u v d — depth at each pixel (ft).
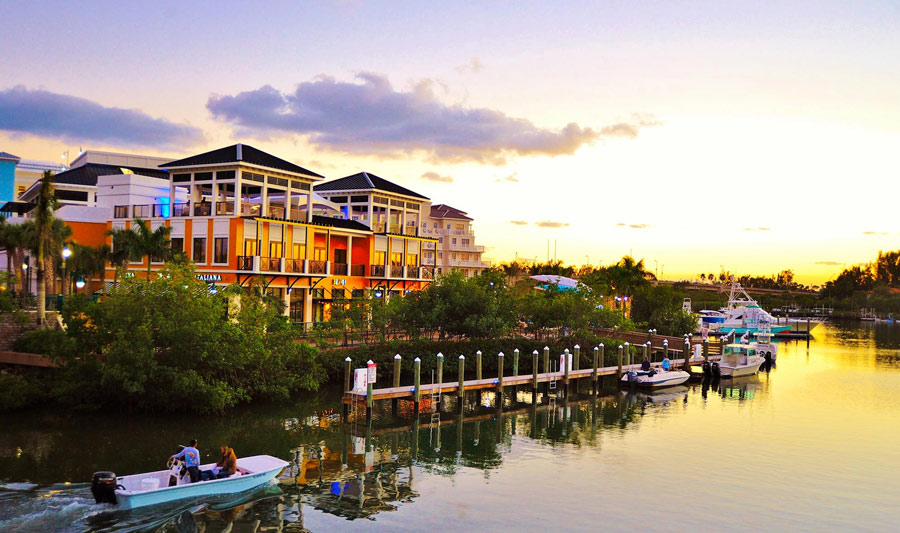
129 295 122.83
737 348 213.66
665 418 140.36
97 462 92.94
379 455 105.60
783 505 86.48
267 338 136.87
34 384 123.54
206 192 198.39
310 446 108.58
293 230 197.57
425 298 182.60
